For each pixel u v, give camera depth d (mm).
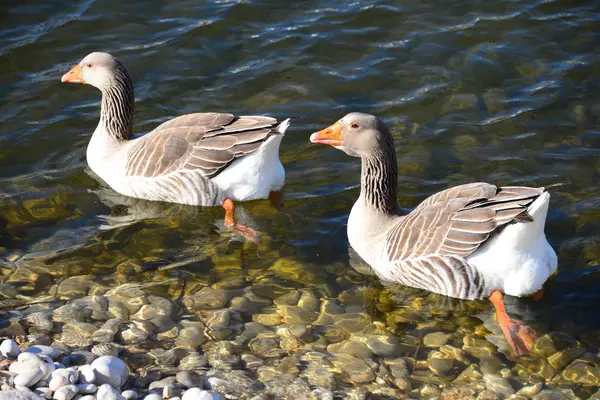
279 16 13875
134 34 13453
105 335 8242
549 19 13625
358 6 14039
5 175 10891
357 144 9391
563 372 7922
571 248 9484
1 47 13055
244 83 12484
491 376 7895
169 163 10398
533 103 11945
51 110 12070
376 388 7688
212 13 13914
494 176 10672
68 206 10484
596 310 8672
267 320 8609
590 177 10578
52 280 9133
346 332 8484
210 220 10375
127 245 9836
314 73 12680
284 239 9953
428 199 9250
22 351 7672
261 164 10281
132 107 11117
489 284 8656
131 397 7215
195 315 8641
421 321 8688
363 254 9539
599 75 12414
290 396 7512
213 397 7230
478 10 13898
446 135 11438
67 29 13492
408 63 12828
